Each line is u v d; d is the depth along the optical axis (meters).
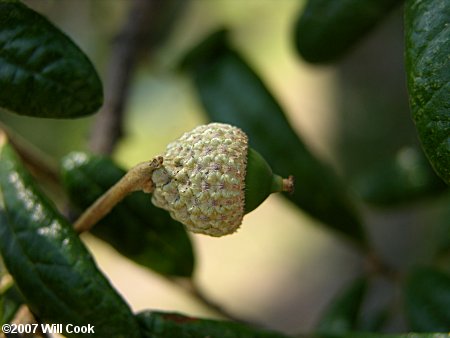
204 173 0.10
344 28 0.15
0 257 0.12
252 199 0.11
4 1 0.11
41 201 0.12
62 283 0.11
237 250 0.30
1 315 0.11
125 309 0.11
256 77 0.16
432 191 0.16
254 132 0.15
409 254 0.23
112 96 0.16
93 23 0.21
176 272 0.14
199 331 0.11
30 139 0.20
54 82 0.11
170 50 0.19
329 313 0.15
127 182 0.11
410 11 0.10
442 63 0.10
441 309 0.14
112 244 0.13
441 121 0.10
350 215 0.15
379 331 0.16
